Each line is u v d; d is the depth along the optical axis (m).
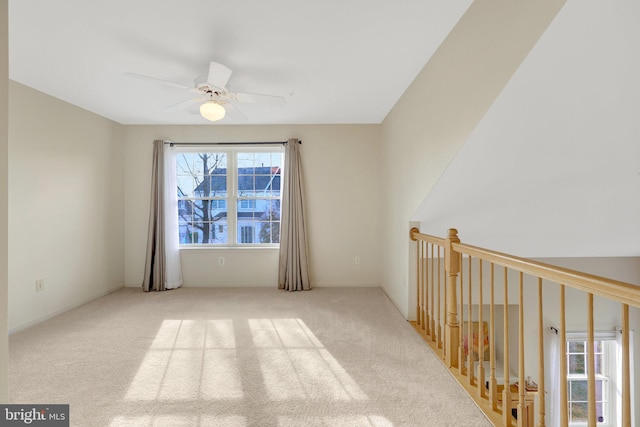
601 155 2.26
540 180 2.58
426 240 2.95
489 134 2.04
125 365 2.42
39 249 3.35
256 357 2.55
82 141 3.91
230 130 4.67
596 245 3.58
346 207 4.70
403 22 2.16
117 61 2.68
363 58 2.65
